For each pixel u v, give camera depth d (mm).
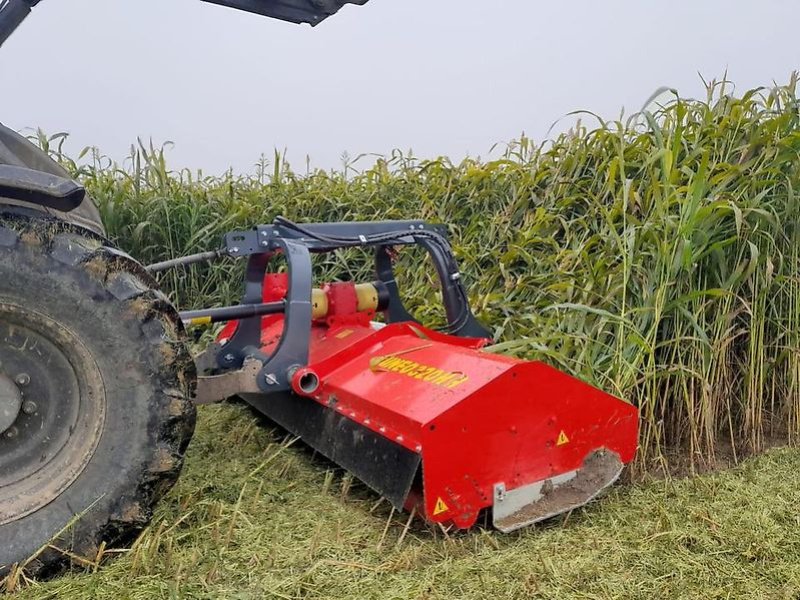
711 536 1864
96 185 4316
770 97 2713
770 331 2789
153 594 1444
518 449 1867
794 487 2227
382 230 2598
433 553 1729
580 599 1545
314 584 1548
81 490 1562
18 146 2090
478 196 3830
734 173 2484
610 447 2055
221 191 4656
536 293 2984
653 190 2488
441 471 1736
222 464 2299
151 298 1614
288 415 2443
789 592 1596
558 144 3299
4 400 1551
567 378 1931
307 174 4914
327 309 2535
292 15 2361
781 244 2713
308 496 2055
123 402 1589
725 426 2787
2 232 1508
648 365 2406
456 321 2596
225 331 3184
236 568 1598
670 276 2482
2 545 1495
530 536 1858
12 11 2041
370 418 1964
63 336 1564
